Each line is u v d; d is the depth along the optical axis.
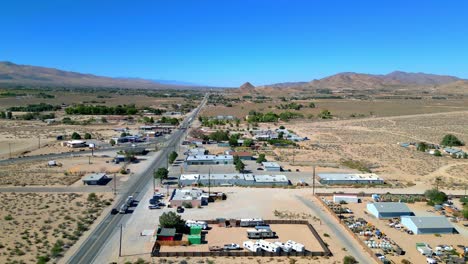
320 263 67.88
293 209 96.31
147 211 92.75
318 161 153.25
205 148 177.88
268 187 116.06
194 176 121.31
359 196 107.81
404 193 111.75
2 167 135.25
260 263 67.50
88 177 117.69
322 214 93.19
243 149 176.12
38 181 116.69
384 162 153.25
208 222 85.88
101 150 168.75
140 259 67.94
